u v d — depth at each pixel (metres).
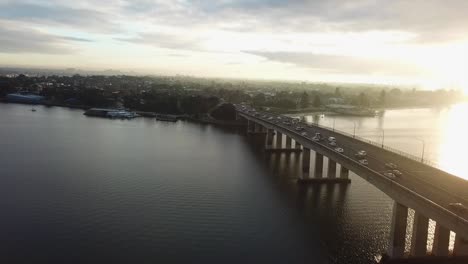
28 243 80.31
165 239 83.19
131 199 105.69
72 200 103.62
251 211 99.81
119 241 81.81
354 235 87.44
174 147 182.00
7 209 96.75
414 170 89.50
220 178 129.50
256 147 191.38
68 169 133.62
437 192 72.38
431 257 74.00
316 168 126.12
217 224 91.38
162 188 116.00
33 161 143.38
